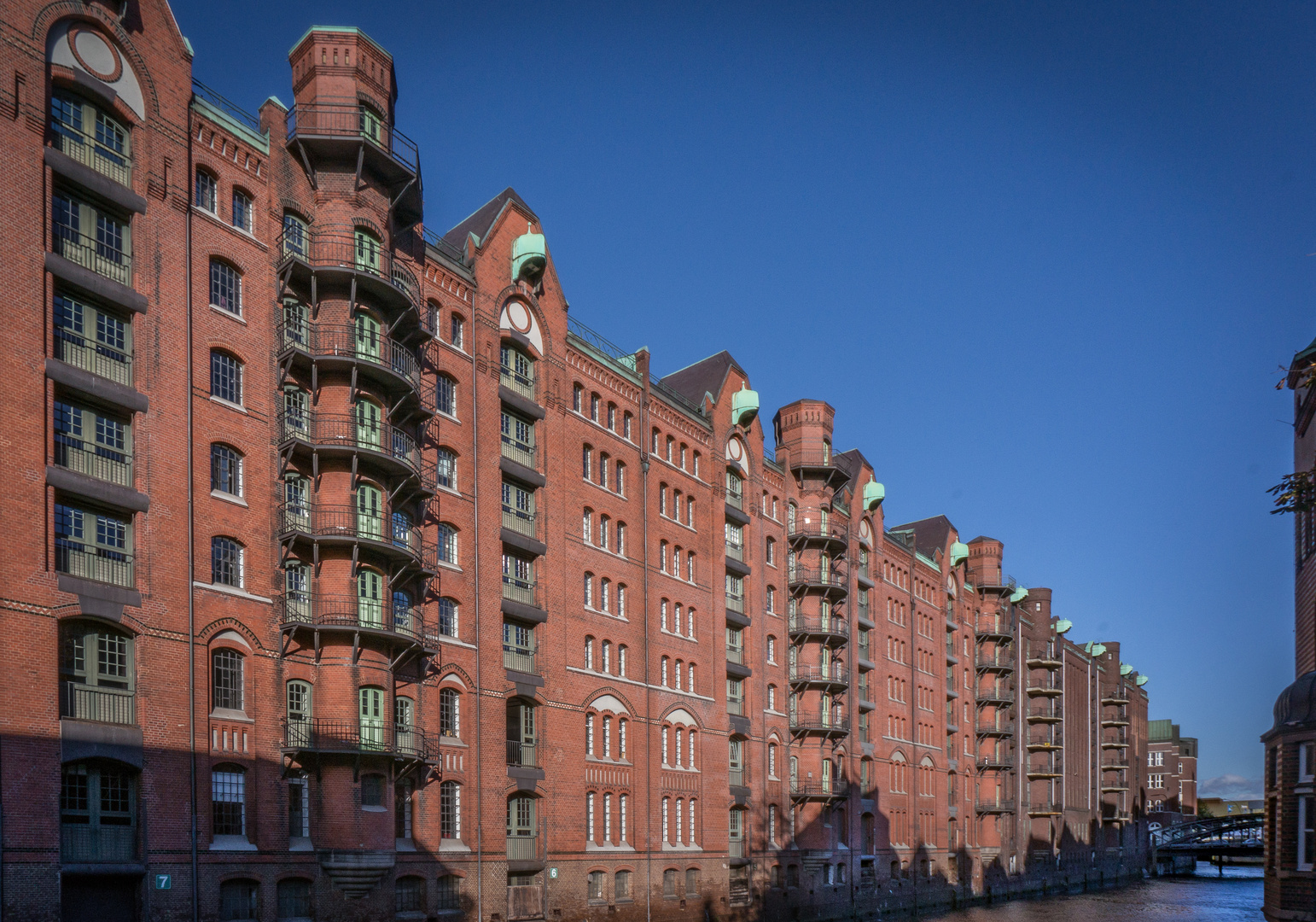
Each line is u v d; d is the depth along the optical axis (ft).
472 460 135.74
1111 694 450.71
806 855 201.57
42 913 84.53
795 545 212.23
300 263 112.47
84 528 93.45
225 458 106.52
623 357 179.11
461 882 125.90
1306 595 126.82
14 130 89.66
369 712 113.29
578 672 150.30
